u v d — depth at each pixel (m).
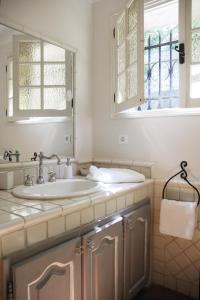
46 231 1.10
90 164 2.30
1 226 0.93
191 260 1.88
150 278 2.02
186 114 1.86
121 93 2.08
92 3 2.30
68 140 2.10
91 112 2.34
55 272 1.12
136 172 1.95
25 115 1.77
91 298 1.33
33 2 1.80
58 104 2.01
